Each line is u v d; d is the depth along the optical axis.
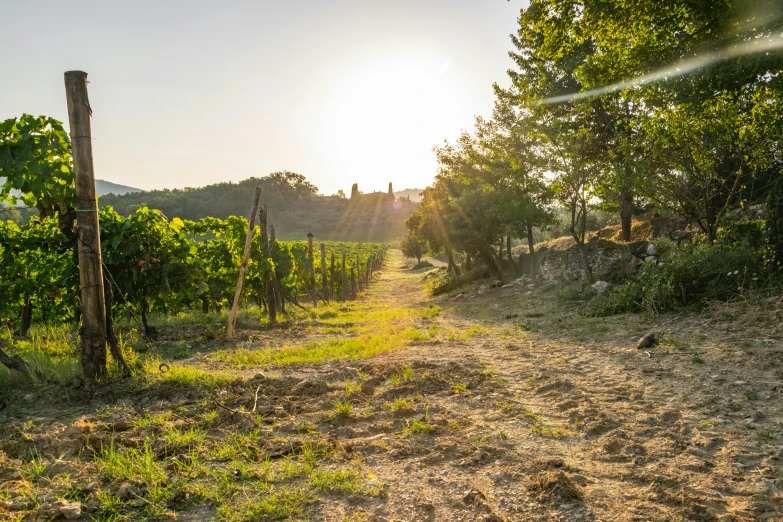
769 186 13.97
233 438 4.18
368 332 12.07
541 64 18.69
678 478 3.31
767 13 7.37
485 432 4.35
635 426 4.35
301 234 144.62
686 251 11.37
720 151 11.96
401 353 8.48
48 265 8.74
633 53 9.97
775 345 6.61
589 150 15.34
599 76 11.67
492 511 2.93
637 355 7.11
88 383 5.79
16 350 7.78
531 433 4.32
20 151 5.96
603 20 9.80
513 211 22.72
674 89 9.46
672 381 5.68
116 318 10.47
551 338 9.47
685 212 13.00
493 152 23.47
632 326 9.44
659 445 3.91
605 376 6.15
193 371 6.37
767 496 2.99
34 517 2.81
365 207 187.62
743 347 6.75
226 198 147.88
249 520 2.84
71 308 10.30
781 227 9.81
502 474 3.47
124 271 9.70
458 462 3.68
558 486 3.15
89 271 5.93
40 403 5.35
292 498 3.07
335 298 30.91
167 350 9.02
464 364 7.24
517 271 25.70
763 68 7.73
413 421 4.64
